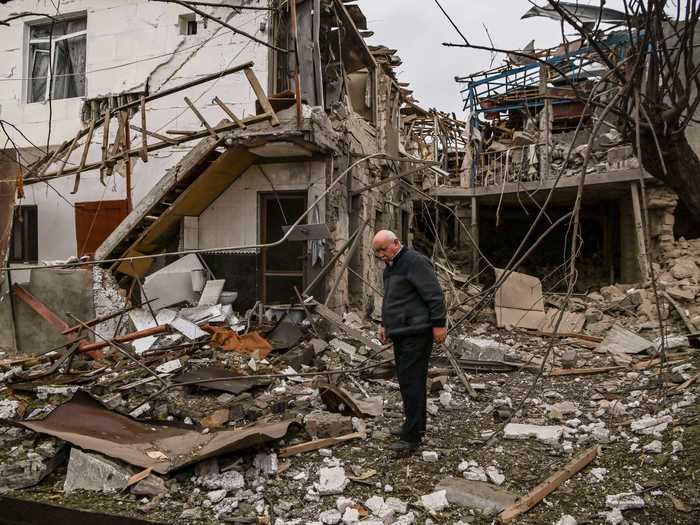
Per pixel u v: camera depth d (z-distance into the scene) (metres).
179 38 9.64
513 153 14.52
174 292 8.82
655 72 2.96
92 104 10.06
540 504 3.42
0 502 3.32
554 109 15.06
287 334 7.75
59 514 3.20
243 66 7.39
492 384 6.38
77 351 6.53
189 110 9.55
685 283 10.95
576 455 4.16
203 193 8.89
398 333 4.10
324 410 5.16
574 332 9.91
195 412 5.12
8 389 5.81
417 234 16.39
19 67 10.70
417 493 3.58
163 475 3.70
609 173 12.26
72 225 10.21
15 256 10.50
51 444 4.29
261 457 3.97
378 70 12.15
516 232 17.58
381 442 4.44
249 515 3.34
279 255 9.23
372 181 11.68
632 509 3.31
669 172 3.38
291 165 9.00
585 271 15.90
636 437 4.46
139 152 7.66
